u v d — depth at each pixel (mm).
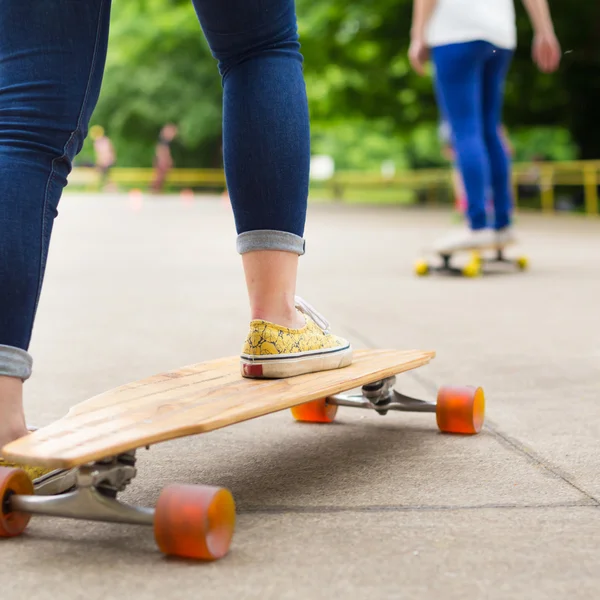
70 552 1407
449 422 2213
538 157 19031
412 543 1450
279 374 1859
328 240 10148
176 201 21812
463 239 6062
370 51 21406
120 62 33188
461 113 5949
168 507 1352
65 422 1486
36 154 1616
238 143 1842
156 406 1595
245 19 1808
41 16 1615
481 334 3723
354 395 2373
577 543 1450
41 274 1608
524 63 19641
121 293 5250
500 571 1330
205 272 6453
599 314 4289
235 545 1440
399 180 27125
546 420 2336
